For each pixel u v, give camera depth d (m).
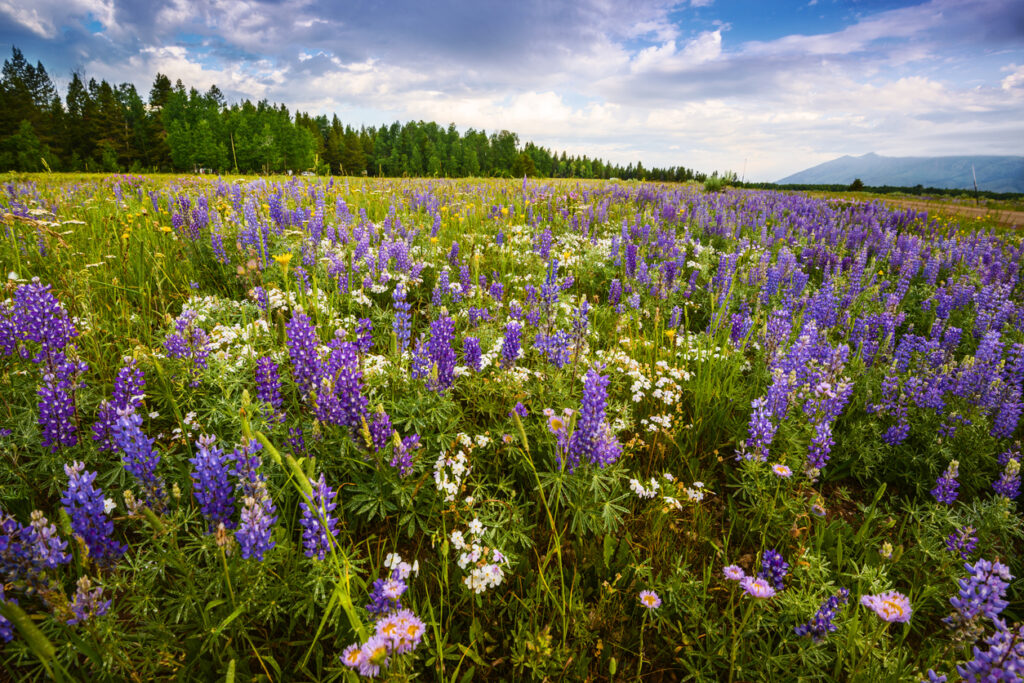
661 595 0.57
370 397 0.72
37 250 1.10
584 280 1.54
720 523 0.72
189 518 0.51
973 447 0.83
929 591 0.58
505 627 0.55
